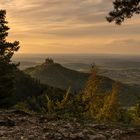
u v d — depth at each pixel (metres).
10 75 40.91
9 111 17.20
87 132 14.32
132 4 16.91
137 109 39.47
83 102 22.34
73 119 16.97
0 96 38.12
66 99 22.62
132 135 14.54
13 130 13.70
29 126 14.51
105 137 13.84
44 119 16.17
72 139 13.27
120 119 39.31
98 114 39.66
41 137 13.05
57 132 13.88
